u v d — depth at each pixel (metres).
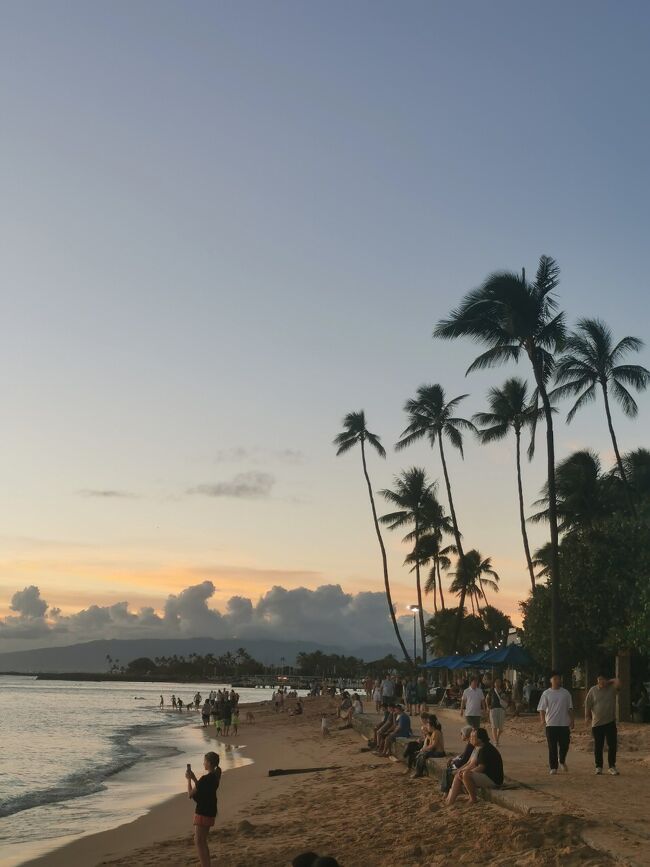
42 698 137.50
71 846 15.64
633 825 10.61
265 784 21.72
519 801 12.47
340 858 11.52
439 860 10.54
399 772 19.56
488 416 53.53
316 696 98.44
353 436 65.06
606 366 45.41
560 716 15.60
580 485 49.28
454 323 35.16
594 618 35.38
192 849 13.51
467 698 21.89
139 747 40.34
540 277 34.47
